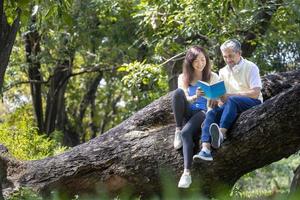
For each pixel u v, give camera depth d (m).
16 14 7.05
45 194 8.20
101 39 19.28
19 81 22.95
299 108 6.94
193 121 7.23
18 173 8.42
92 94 27.55
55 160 8.36
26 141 12.30
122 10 16.83
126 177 7.98
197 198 4.97
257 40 12.99
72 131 27.12
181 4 12.53
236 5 8.64
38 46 21.38
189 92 7.37
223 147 7.34
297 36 14.12
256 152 7.31
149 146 7.92
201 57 7.27
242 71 7.29
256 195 8.80
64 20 6.96
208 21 12.05
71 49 20.23
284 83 8.20
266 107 7.14
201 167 7.53
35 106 23.55
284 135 7.10
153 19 12.97
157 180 7.82
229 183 7.77
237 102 7.25
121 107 29.06
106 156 8.09
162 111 8.26
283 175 23.12
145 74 12.97
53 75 22.59
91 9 17.34
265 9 12.48
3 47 8.92
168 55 14.27
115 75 24.80
